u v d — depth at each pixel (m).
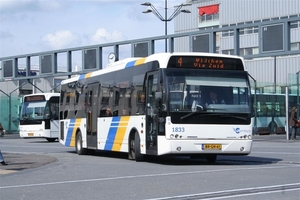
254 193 10.38
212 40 32.03
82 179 13.28
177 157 21.11
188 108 16.20
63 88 26.48
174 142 16.02
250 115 16.75
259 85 42.94
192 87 16.38
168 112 16.08
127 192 10.83
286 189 10.91
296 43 54.62
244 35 58.00
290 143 30.81
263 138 36.88
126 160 19.58
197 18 61.94
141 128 17.66
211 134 16.30
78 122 23.70
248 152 16.69
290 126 36.94
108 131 20.48
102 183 12.38
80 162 18.67
